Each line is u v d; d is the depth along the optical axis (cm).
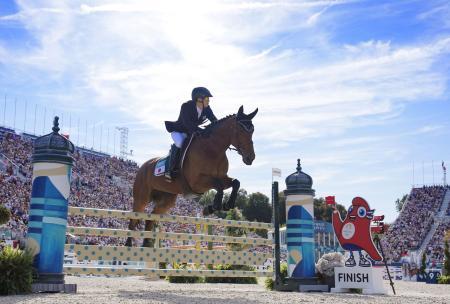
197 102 764
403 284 1570
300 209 893
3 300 516
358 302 603
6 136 3797
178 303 517
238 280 1315
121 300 536
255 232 3428
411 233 4575
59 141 675
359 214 877
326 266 883
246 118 714
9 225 2595
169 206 853
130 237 829
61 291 641
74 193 3603
